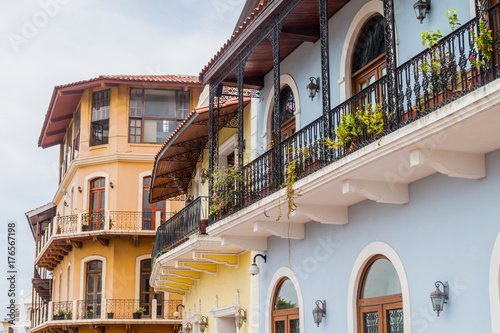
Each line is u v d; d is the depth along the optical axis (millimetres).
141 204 29703
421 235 8875
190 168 20500
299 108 12750
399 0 9867
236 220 12148
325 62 9859
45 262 34875
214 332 16750
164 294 29688
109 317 28656
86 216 29781
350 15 11141
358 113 8859
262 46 12836
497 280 7535
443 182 8555
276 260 13094
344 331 10484
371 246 9945
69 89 30125
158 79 30016
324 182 9391
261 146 13906
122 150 29703
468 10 8422
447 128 7129
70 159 32938
